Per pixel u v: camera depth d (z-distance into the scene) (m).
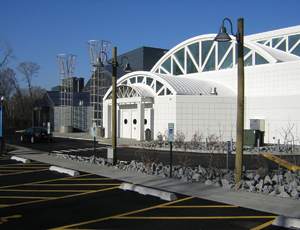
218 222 6.52
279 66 26.23
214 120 25.23
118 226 6.30
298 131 23.33
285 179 10.62
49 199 8.46
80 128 43.75
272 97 24.61
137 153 18.78
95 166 13.95
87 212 7.27
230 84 29.34
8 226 6.26
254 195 8.77
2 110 18.70
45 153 19.36
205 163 14.97
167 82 26.31
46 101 50.31
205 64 31.64
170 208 7.56
